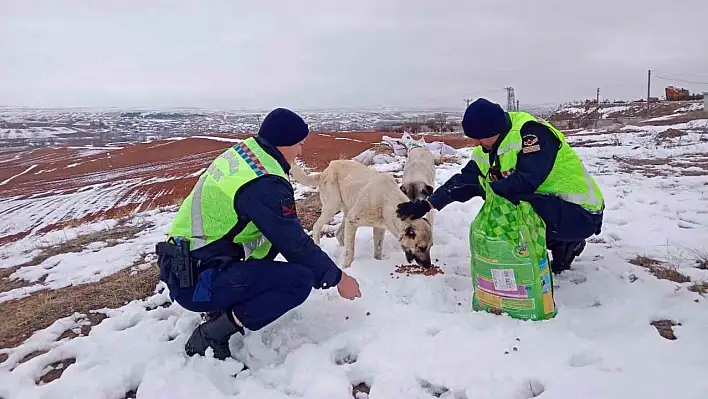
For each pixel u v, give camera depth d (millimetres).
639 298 3713
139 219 8539
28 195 21188
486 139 3664
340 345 3326
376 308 3822
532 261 3359
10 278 5633
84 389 2936
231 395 2871
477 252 3582
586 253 4875
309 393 2824
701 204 6512
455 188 4387
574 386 2648
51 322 4090
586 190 3844
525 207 3438
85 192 20719
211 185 3150
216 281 3125
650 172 9680
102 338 3613
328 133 40938
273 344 3432
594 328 3346
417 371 2947
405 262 4984
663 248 4895
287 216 3137
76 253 6383
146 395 2818
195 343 3250
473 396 2701
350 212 5043
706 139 15438
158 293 4547
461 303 3965
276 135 3254
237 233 3170
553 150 3529
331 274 3273
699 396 2477
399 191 5000
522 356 2982
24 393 2930
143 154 37156
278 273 3227
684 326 3279
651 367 2770
